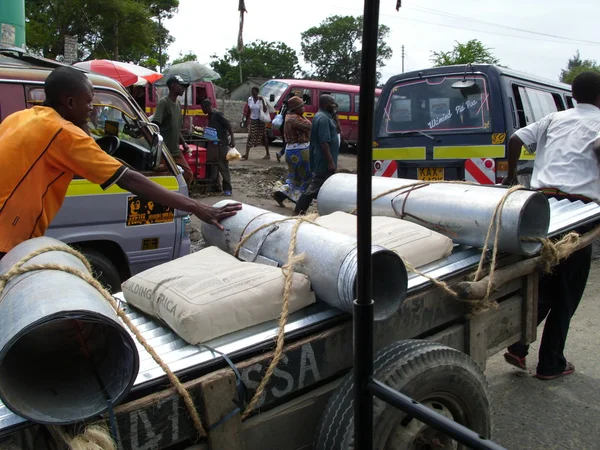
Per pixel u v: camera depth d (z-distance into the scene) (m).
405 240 2.44
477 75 5.87
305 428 1.97
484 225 2.52
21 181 2.26
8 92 3.63
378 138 6.74
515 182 5.41
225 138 9.52
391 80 6.64
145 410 1.54
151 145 4.27
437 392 1.94
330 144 7.23
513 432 2.99
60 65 4.10
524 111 6.38
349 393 1.85
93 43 21.75
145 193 2.44
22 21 6.35
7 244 2.26
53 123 2.31
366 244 1.29
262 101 14.03
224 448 1.68
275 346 1.87
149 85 14.56
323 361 1.96
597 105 3.53
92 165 2.31
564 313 3.34
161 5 27.12
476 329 2.52
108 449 1.38
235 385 1.69
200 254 2.37
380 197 3.01
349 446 1.74
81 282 1.56
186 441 1.72
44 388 1.48
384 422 1.75
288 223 2.33
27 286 1.48
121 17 21.06
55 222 3.71
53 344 1.66
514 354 3.50
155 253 4.20
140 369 1.70
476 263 2.54
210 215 2.63
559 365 3.51
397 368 1.84
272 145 18.11
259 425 1.83
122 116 4.40
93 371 1.57
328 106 7.20
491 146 5.76
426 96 6.30
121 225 3.98
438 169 6.22
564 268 3.23
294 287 2.00
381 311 1.94
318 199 3.30
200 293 1.89
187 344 1.86
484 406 2.09
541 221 2.63
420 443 1.92
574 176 3.42
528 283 2.84
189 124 11.11
